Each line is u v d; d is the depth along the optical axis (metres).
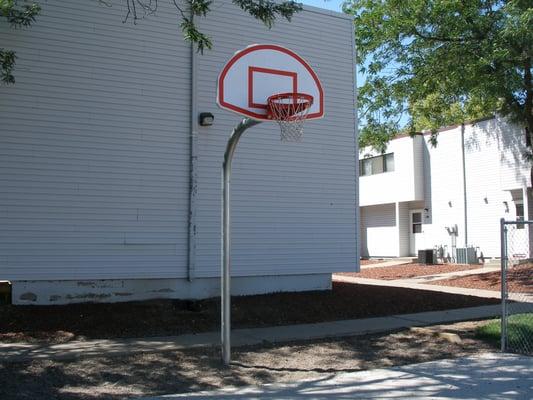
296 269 12.46
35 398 5.98
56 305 10.34
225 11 11.94
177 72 11.43
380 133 18.58
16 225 10.01
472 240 23.62
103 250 10.63
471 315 11.02
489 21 14.75
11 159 10.02
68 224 10.38
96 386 6.48
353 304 11.79
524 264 19.67
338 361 7.79
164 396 6.18
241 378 6.91
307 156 12.71
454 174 24.53
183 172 11.39
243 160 12.00
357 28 16.55
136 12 11.09
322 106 8.55
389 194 27.14
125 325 9.39
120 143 10.86
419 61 16.56
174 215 11.27
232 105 7.93
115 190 10.77
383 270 22.02
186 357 7.70
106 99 10.78
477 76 14.83
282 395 6.22
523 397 6.05
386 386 6.55
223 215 7.50
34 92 10.24
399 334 9.46
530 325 9.22
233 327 9.70
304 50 12.78
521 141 21.39
